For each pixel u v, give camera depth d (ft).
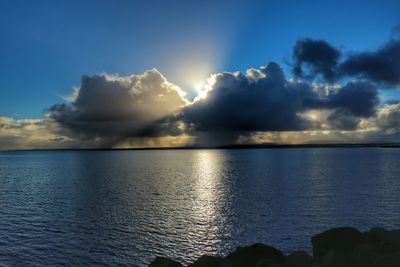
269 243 180.45
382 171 591.78
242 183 457.68
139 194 367.04
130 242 188.55
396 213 241.76
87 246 180.75
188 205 297.33
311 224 217.36
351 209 258.37
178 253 171.32
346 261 54.19
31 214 260.21
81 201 321.32
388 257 50.06
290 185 418.31
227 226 220.43
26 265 153.99
